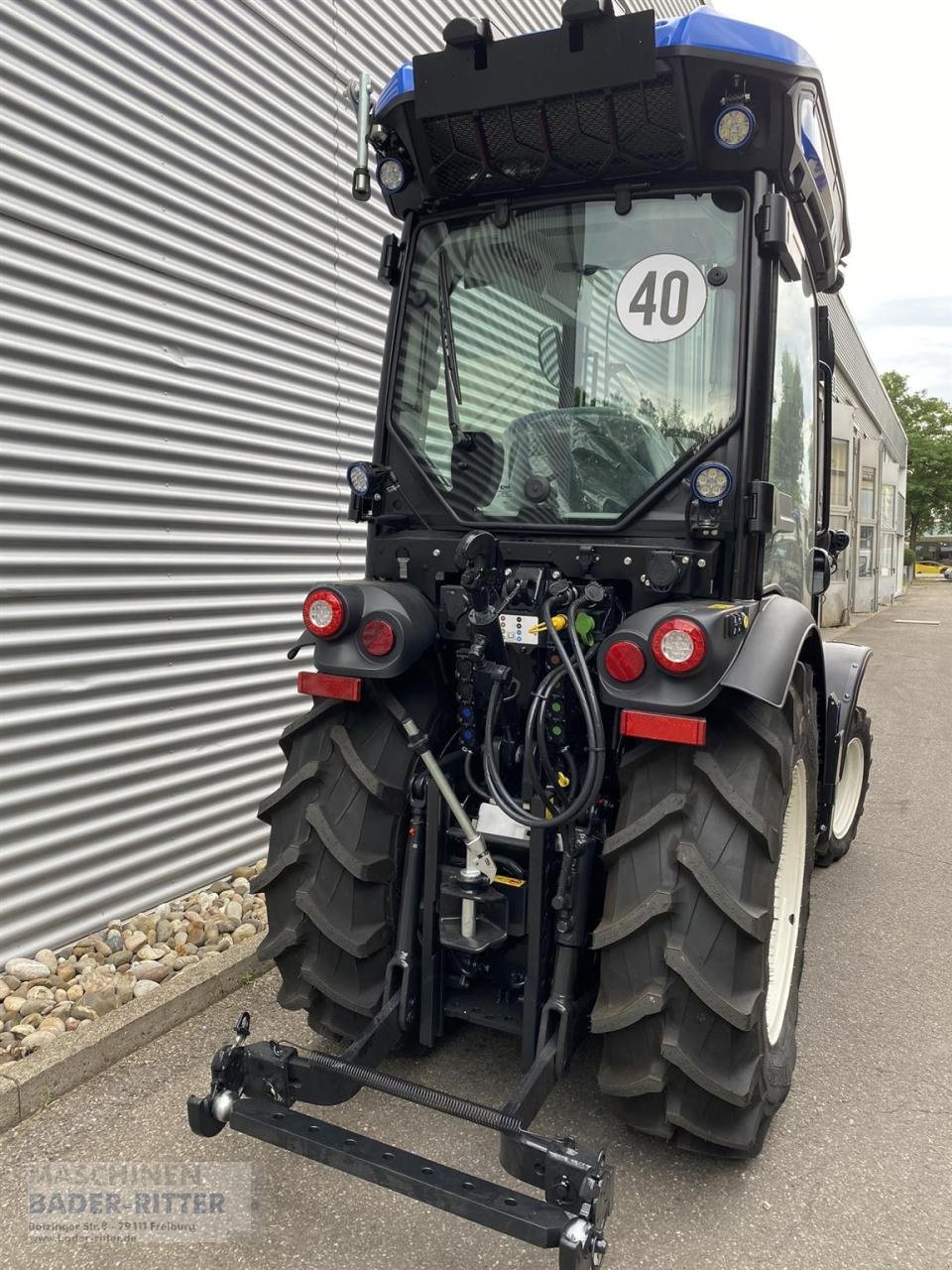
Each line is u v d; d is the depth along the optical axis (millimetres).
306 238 4246
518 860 2295
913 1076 2715
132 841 3457
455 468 2561
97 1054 2613
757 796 2092
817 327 3287
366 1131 2369
